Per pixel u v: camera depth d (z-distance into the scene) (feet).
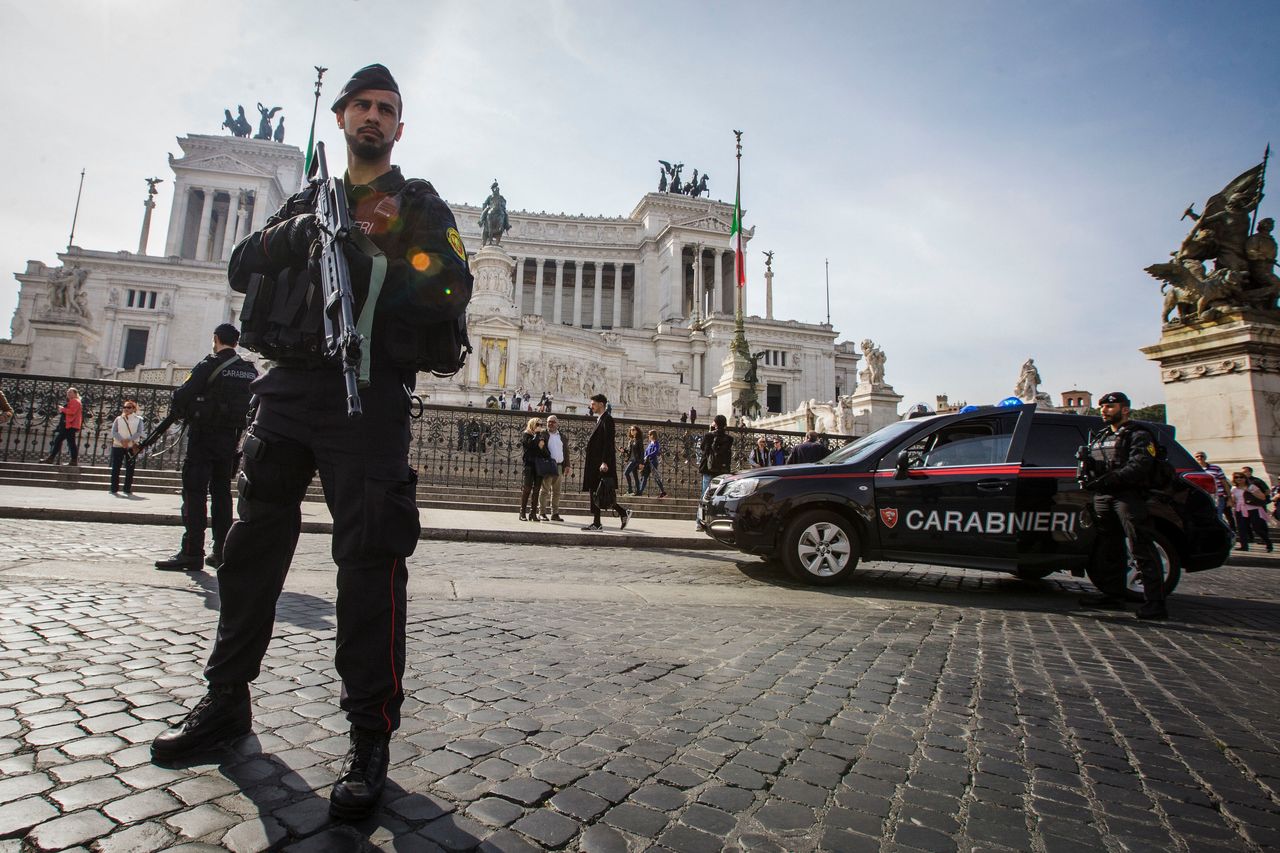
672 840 7.43
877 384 111.24
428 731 10.11
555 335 153.17
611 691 12.53
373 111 9.07
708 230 287.89
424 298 8.23
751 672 14.32
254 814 7.36
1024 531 26.40
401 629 8.30
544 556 32.42
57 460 56.65
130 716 9.77
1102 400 23.94
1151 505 25.93
